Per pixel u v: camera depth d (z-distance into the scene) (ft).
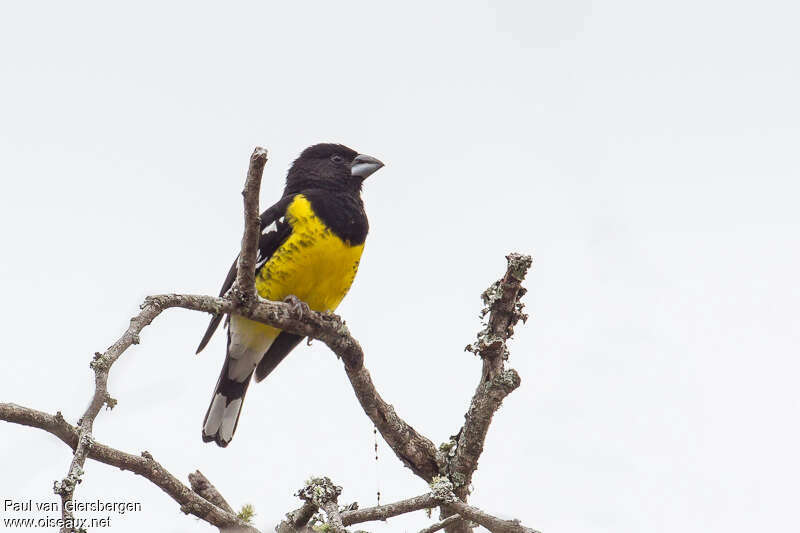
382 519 28.63
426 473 32.91
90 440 21.17
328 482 27.30
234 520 27.35
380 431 32.96
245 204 27.55
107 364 22.58
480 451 32.17
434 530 29.19
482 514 27.17
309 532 28.14
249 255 28.68
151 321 24.62
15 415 23.18
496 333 31.24
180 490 26.78
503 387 31.27
